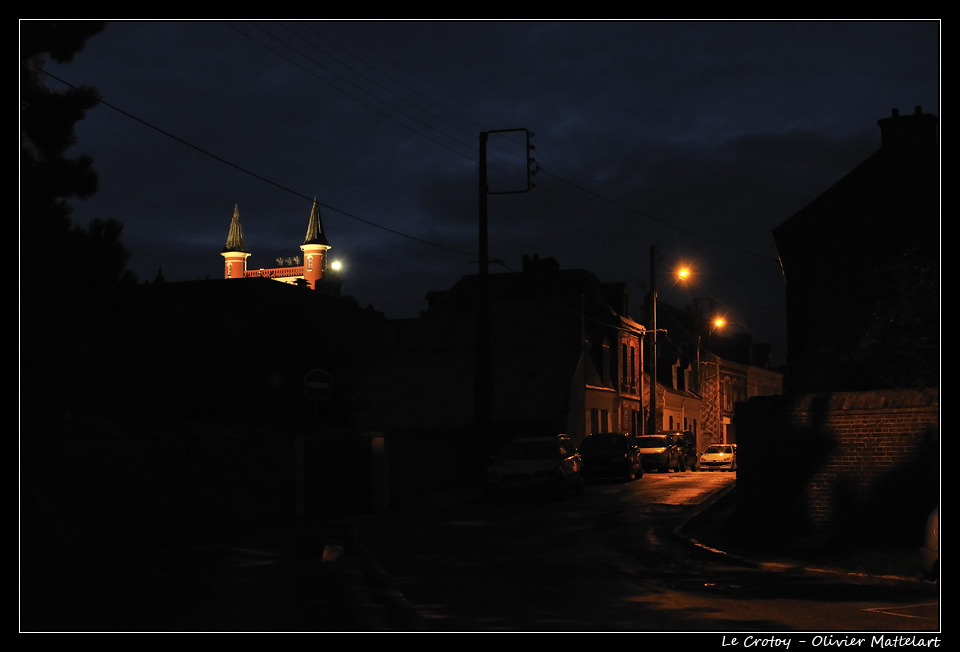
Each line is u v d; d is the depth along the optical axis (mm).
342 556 15781
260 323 33844
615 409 54938
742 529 18484
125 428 21312
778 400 18312
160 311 32094
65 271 17531
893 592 12453
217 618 10102
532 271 58062
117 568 13727
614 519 23734
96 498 18500
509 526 22688
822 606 11250
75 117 17531
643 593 12523
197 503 21516
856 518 16828
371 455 26594
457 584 13570
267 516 23688
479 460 34062
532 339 50250
